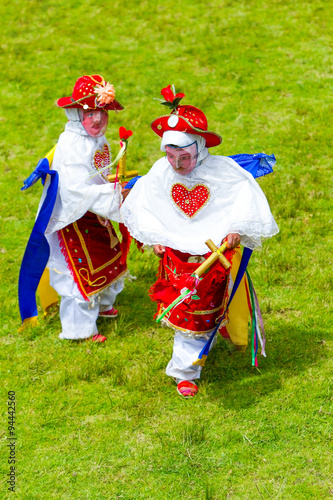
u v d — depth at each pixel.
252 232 10.30
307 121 20.33
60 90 23.44
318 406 10.66
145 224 10.70
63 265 12.57
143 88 22.84
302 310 13.21
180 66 23.98
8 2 30.66
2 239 16.53
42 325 13.41
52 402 11.30
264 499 9.09
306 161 18.41
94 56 25.33
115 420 10.77
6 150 20.45
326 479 9.35
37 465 9.98
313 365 11.63
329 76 22.78
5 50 26.53
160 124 10.36
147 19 27.75
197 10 27.97
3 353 12.65
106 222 12.43
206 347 10.84
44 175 12.02
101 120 11.94
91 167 12.11
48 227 12.16
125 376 11.70
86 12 29.03
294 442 10.02
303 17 26.77
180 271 10.54
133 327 13.30
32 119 22.03
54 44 26.44
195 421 10.53
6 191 18.55
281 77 22.84
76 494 9.45
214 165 10.56
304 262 14.60
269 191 17.16
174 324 10.87
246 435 10.20
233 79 22.97
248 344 12.37
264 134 19.94
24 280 12.47
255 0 28.31
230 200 10.56
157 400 11.13
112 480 9.63
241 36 25.66
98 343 12.81
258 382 11.35
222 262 9.94
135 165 19.05
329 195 17.03
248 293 11.58
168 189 10.66
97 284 12.57
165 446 10.10
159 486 9.47
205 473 9.60
